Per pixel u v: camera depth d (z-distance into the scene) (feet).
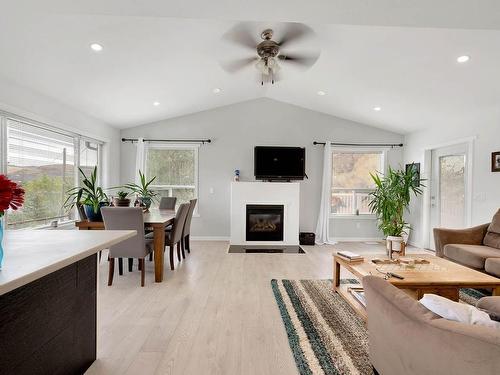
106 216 9.84
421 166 17.01
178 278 10.90
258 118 18.49
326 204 18.33
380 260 8.85
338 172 19.04
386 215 15.97
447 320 3.44
